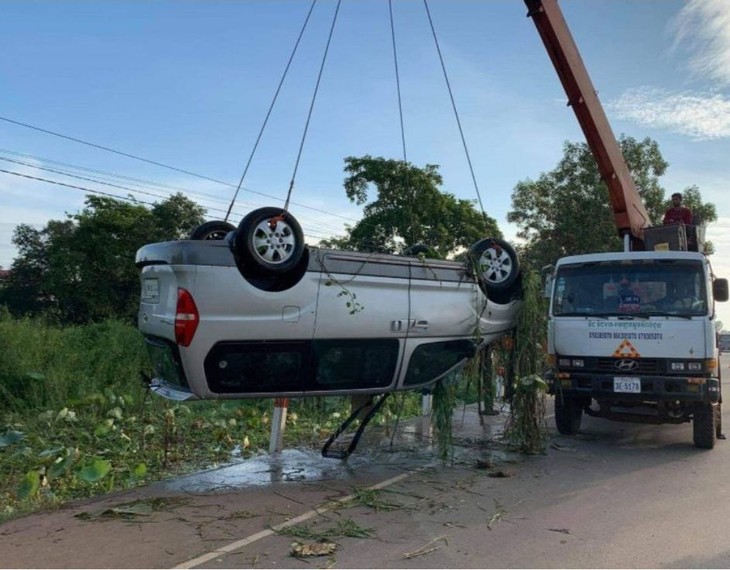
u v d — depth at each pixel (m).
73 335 14.35
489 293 7.61
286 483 6.54
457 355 7.38
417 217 22.55
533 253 23.80
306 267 6.04
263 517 5.41
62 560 4.44
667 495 6.19
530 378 7.71
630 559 4.54
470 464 7.42
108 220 29.27
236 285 5.70
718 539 4.95
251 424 9.29
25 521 5.28
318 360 6.27
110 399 10.68
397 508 5.71
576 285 8.73
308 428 9.64
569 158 23.56
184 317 5.58
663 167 23.39
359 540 4.90
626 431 9.62
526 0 10.20
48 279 29.44
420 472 7.03
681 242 10.96
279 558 4.52
